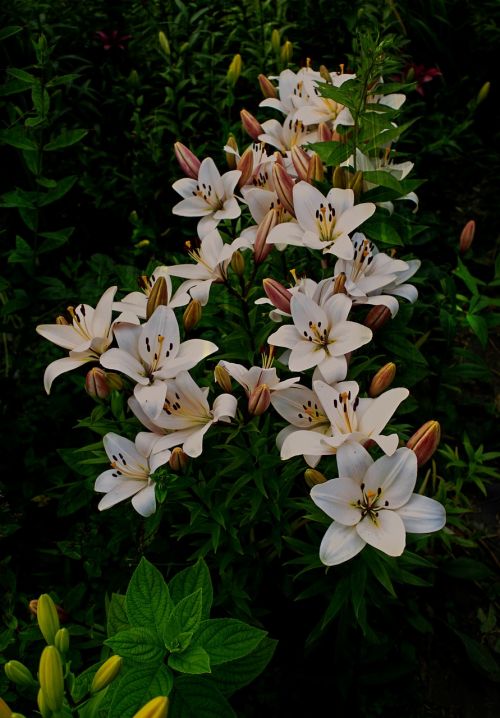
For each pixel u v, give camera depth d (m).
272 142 1.12
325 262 1.02
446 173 1.93
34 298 1.31
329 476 0.94
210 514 0.94
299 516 1.13
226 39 1.83
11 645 1.07
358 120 0.95
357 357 0.98
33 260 1.29
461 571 1.20
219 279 0.96
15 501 1.28
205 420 0.85
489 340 1.65
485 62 2.07
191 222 1.75
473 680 1.14
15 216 1.65
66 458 1.14
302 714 1.08
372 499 0.75
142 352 0.86
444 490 1.16
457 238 1.76
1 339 1.52
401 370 1.10
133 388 0.92
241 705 1.09
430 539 1.21
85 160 1.72
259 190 0.99
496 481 1.39
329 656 1.11
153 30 1.85
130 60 1.87
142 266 1.70
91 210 1.78
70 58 1.70
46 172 1.69
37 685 0.66
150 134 1.70
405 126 0.93
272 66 1.72
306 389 0.86
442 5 2.02
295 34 1.88
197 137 1.77
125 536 1.08
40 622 0.65
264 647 0.74
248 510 0.99
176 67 1.71
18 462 1.31
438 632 1.19
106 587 1.14
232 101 1.60
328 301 0.87
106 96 1.80
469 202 1.90
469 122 1.83
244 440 0.92
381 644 1.09
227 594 1.02
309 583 1.12
